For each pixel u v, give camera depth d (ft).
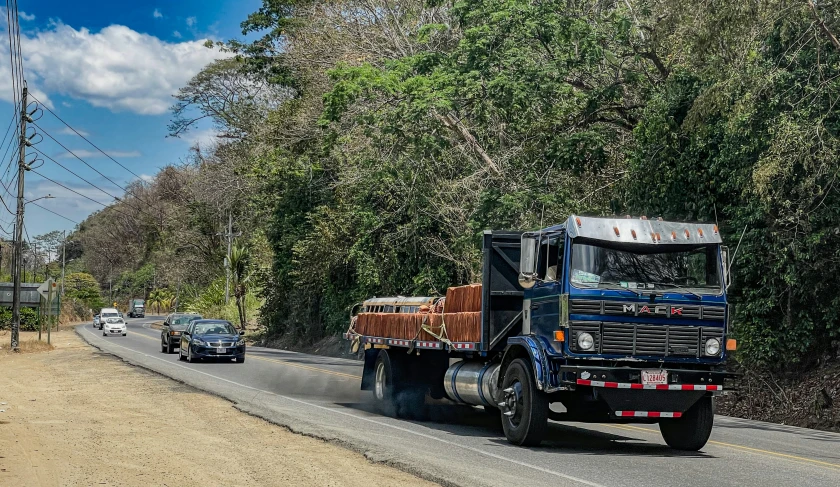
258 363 103.60
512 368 41.01
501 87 79.51
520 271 40.37
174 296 404.77
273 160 155.63
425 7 99.55
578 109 86.07
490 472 31.94
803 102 60.80
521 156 85.46
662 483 30.91
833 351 65.16
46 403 56.49
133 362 96.78
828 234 61.41
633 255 39.19
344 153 120.78
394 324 54.13
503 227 82.99
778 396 63.41
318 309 157.58
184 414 50.03
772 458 38.58
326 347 143.95
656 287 38.86
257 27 186.29
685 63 72.79
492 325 43.39
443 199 100.01
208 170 231.91
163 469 31.96
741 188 67.31
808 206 61.77
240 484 29.17
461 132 92.07
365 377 57.47
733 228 69.05
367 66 88.43
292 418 47.24
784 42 62.75
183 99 234.17
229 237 234.79
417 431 45.01
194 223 268.21
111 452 36.04
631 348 38.24
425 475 30.89
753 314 67.05
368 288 127.13
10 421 46.91
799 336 65.21
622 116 87.04
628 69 84.69
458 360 49.08
